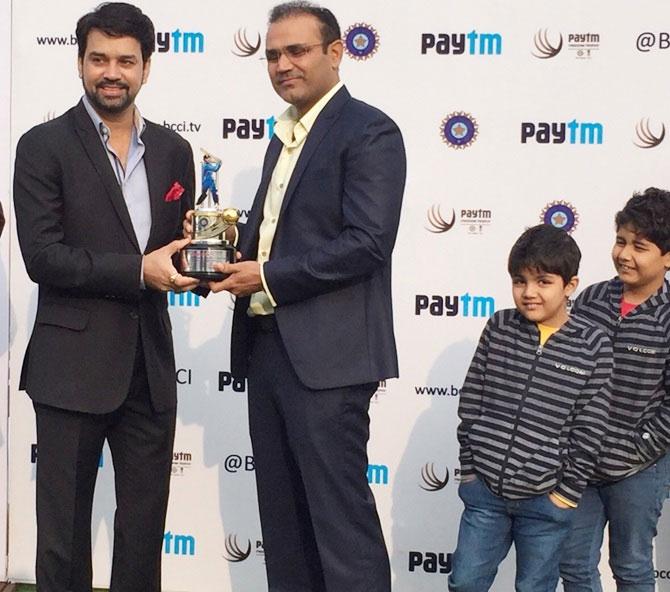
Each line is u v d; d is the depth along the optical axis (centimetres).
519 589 256
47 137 254
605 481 271
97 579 343
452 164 319
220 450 337
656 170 313
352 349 249
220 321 334
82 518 265
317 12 248
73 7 325
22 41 327
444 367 325
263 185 267
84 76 252
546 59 314
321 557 252
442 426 328
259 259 259
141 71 255
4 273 335
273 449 264
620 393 268
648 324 266
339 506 252
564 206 317
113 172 256
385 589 258
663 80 311
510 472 250
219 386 336
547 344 255
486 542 257
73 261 247
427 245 322
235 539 338
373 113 249
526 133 316
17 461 339
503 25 314
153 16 325
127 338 258
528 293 252
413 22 317
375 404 329
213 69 325
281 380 254
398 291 324
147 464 270
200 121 327
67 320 255
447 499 329
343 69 320
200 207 261
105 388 256
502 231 319
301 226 251
